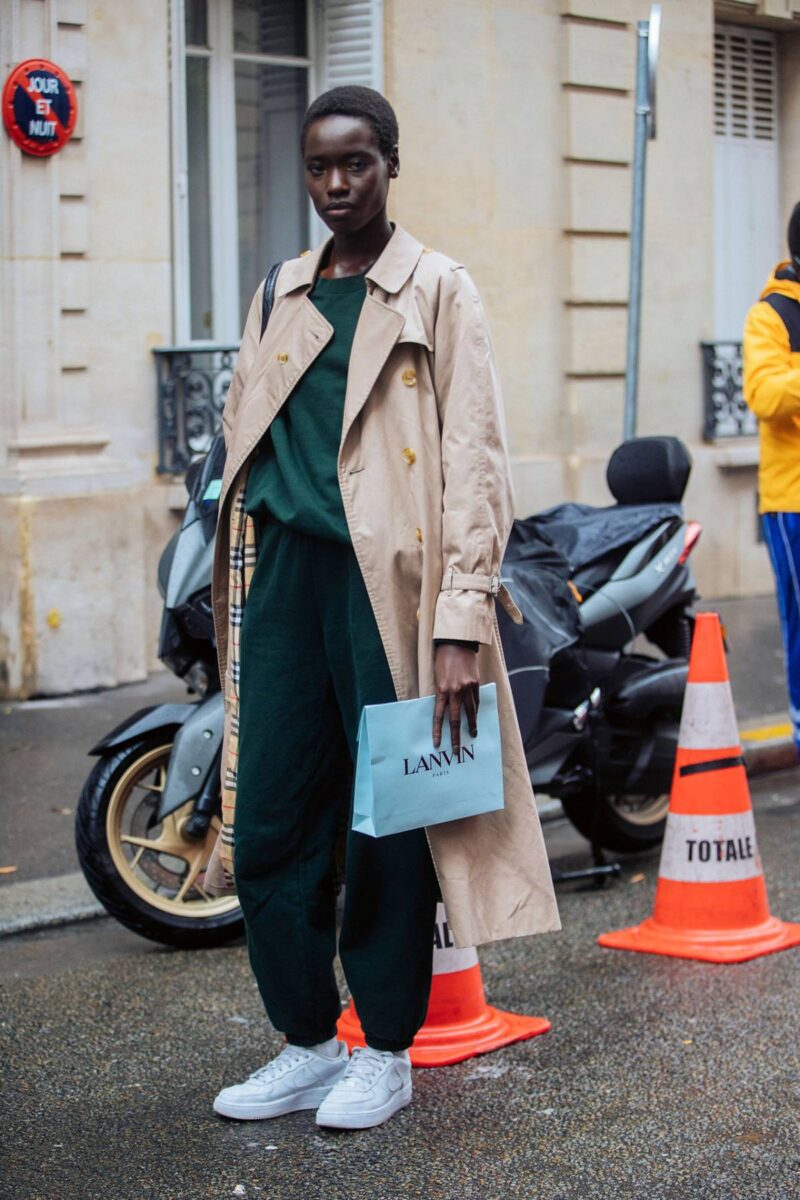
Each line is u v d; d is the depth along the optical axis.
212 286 10.41
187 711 5.21
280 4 10.59
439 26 10.76
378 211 3.61
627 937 5.33
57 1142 3.81
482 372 3.56
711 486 12.43
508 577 5.32
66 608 9.05
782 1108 3.97
